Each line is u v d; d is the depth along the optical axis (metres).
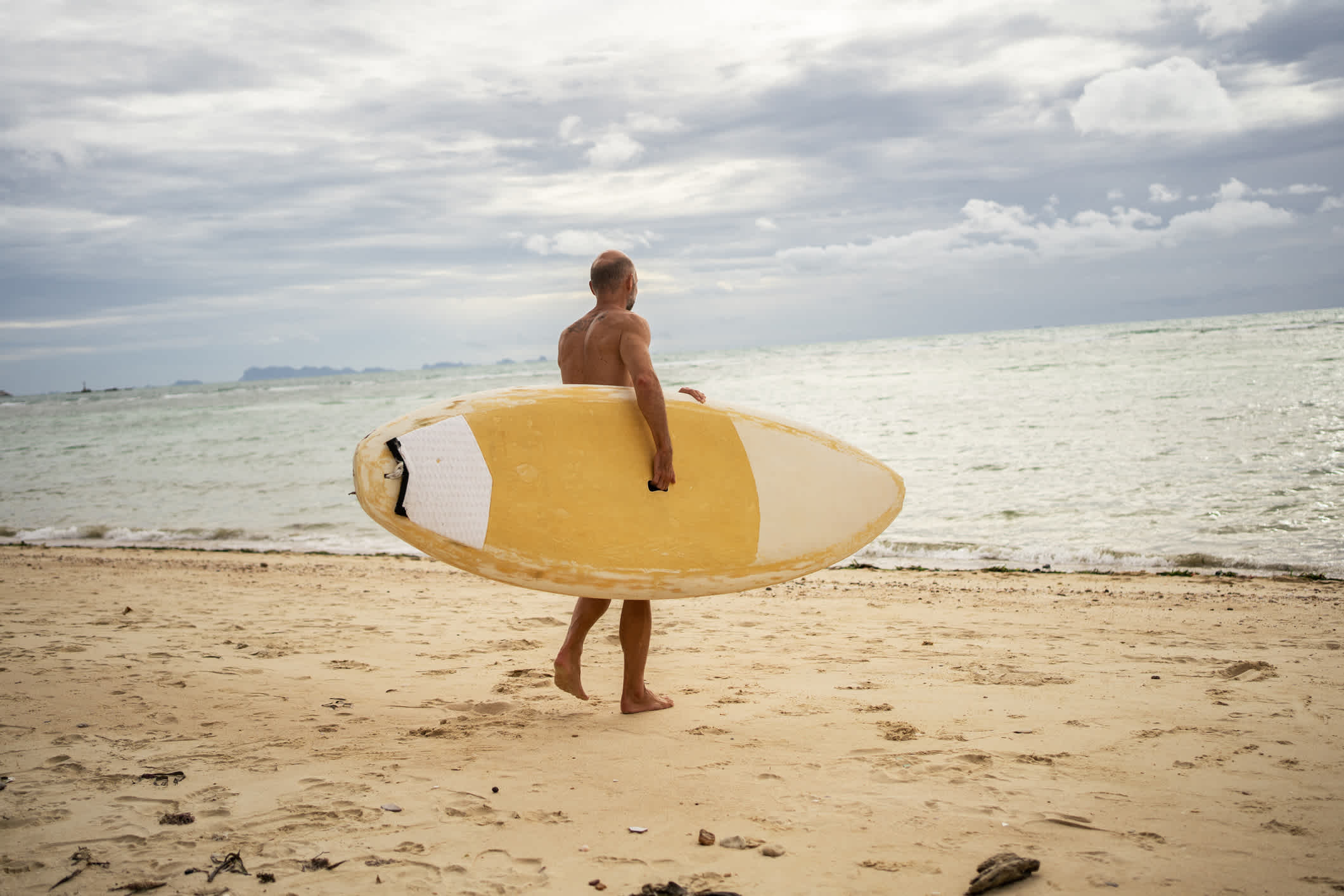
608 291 3.04
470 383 57.41
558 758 2.65
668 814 2.19
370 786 2.39
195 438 25.92
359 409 35.72
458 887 1.79
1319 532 7.98
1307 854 1.87
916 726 2.93
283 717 3.14
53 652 4.21
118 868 1.88
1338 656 3.97
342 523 11.71
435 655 4.32
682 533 2.95
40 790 2.36
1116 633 4.73
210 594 6.41
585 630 3.03
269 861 1.92
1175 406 17.47
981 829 2.05
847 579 7.18
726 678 3.77
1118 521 8.95
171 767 2.55
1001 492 10.81
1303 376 20.88
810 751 2.68
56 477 17.73
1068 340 56.12
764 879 1.81
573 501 2.86
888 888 1.76
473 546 2.77
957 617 5.32
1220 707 3.06
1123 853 1.90
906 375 34.56
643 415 2.92
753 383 35.62
